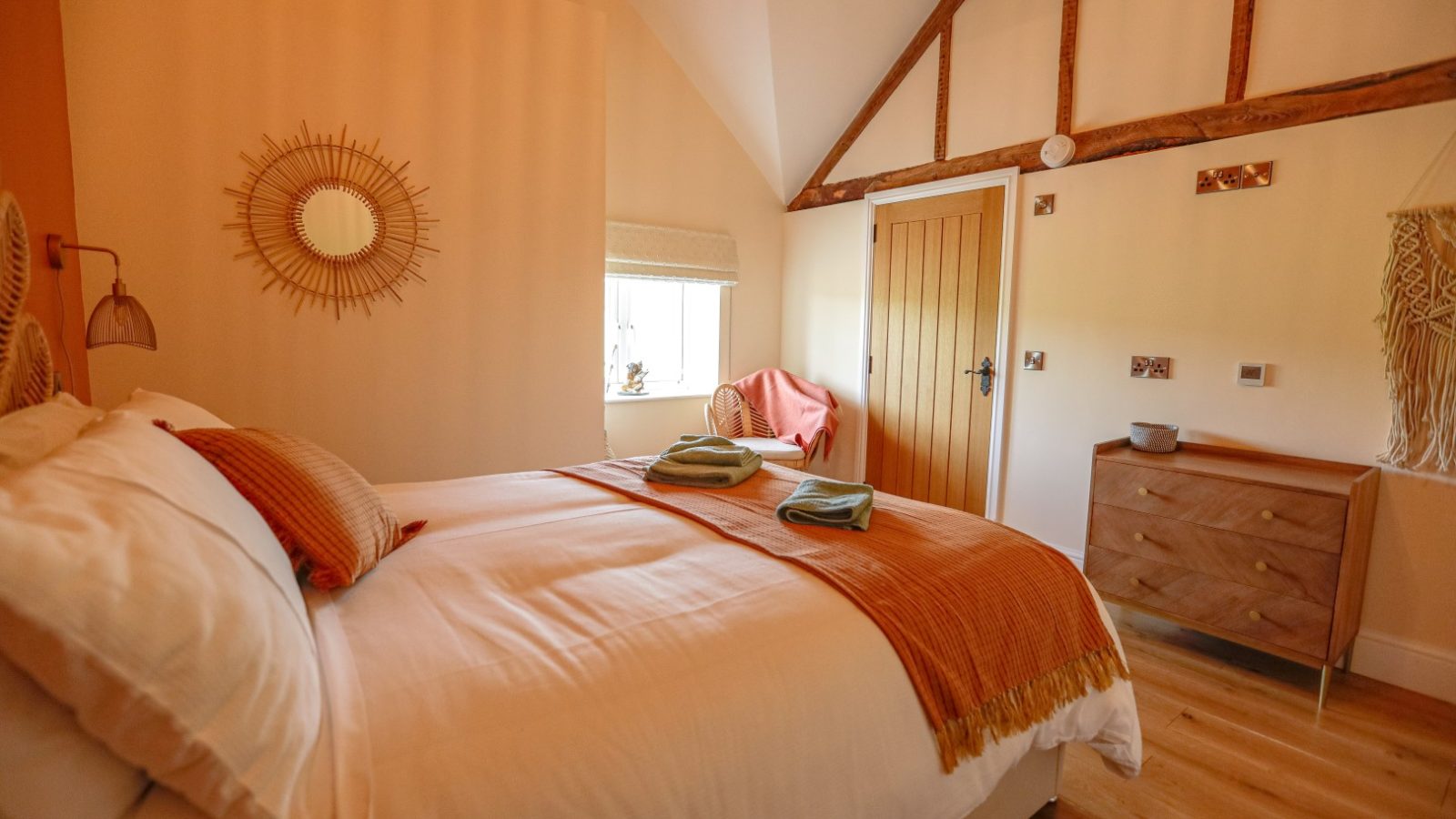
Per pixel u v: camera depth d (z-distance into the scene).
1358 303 2.53
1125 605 2.77
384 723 0.86
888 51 4.05
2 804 0.57
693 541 1.64
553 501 1.96
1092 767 1.96
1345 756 2.00
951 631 1.33
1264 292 2.76
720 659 1.09
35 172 2.01
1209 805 1.79
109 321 2.03
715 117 4.43
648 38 4.12
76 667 0.59
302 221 2.75
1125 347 3.19
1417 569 2.41
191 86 2.52
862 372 4.42
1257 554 2.40
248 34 2.60
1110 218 3.21
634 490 2.09
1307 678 2.47
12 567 0.56
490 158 3.13
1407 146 2.39
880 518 1.83
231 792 0.67
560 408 3.41
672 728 0.96
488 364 3.21
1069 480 3.44
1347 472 2.53
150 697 0.62
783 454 4.06
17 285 1.35
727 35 3.88
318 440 2.87
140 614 0.63
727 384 4.49
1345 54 2.54
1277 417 2.74
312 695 0.85
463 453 3.19
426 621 1.15
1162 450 2.90
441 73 2.98
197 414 1.61
